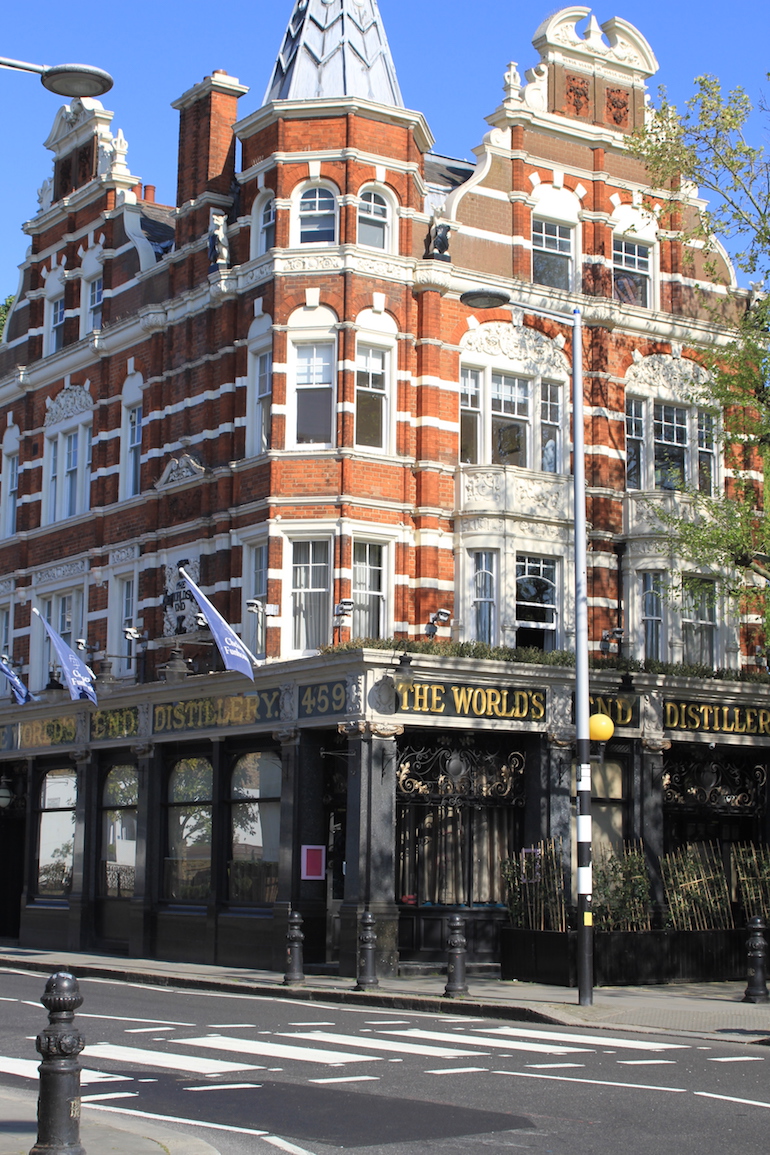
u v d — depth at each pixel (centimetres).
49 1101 904
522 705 2698
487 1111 1126
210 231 3166
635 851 2589
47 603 3784
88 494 3659
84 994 2245
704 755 3025
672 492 3133
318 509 2858
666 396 3291
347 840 2523
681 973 2409
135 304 3519
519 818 2753
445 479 2962
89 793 3344
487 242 3125
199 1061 1401
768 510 2947
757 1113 1134
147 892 3070
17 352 4069
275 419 2912
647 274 3347
